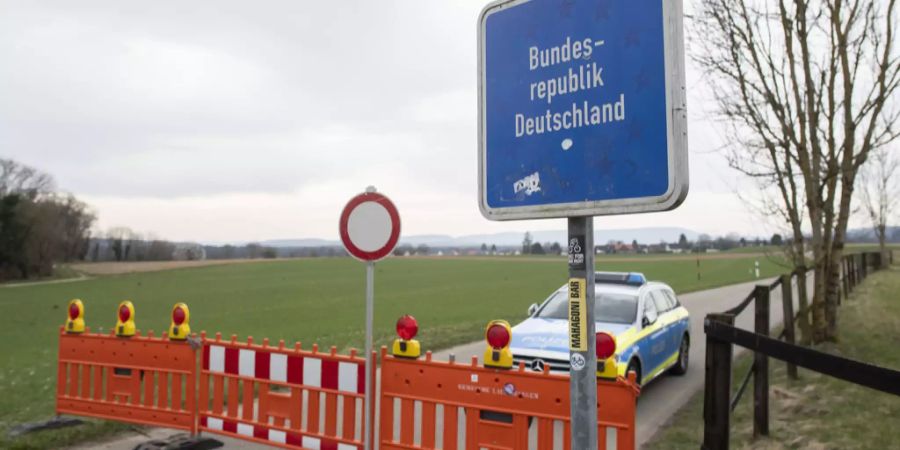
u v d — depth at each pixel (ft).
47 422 22.18
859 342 34.37
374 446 17.62
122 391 21.88
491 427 15.90
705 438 15.33
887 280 84.02
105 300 122.01
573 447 8.38
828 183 33.22
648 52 7.95
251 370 19.45
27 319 89.15
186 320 21.17
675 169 7.63
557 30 8.79
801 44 30.89
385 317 73.20
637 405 26.73
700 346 44.16
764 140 32.35
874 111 30.73
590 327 8.38
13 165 259.39
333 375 18.12
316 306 93.40
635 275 32.78
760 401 20.10
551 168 8.72
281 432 18.79
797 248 34.50
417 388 16.93
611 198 8.14
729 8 31.37
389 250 16.26
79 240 291.58
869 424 20.30
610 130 8.20
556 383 15.15
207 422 20.20
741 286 109.09
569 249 8.66
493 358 15.93
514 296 103.45
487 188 9.44
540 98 8.90
